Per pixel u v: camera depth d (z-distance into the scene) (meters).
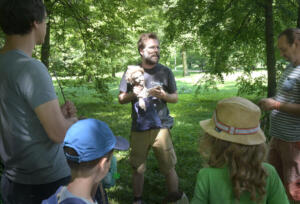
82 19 7.64
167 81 3.29
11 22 1.63
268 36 8.16
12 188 1.72
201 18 9.41
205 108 12.09
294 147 2.82
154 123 3.12
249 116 1.51
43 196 1.74
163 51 10.33
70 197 1.17
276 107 2.79
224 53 9.27
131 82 3.13
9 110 1.62
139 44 3.23
